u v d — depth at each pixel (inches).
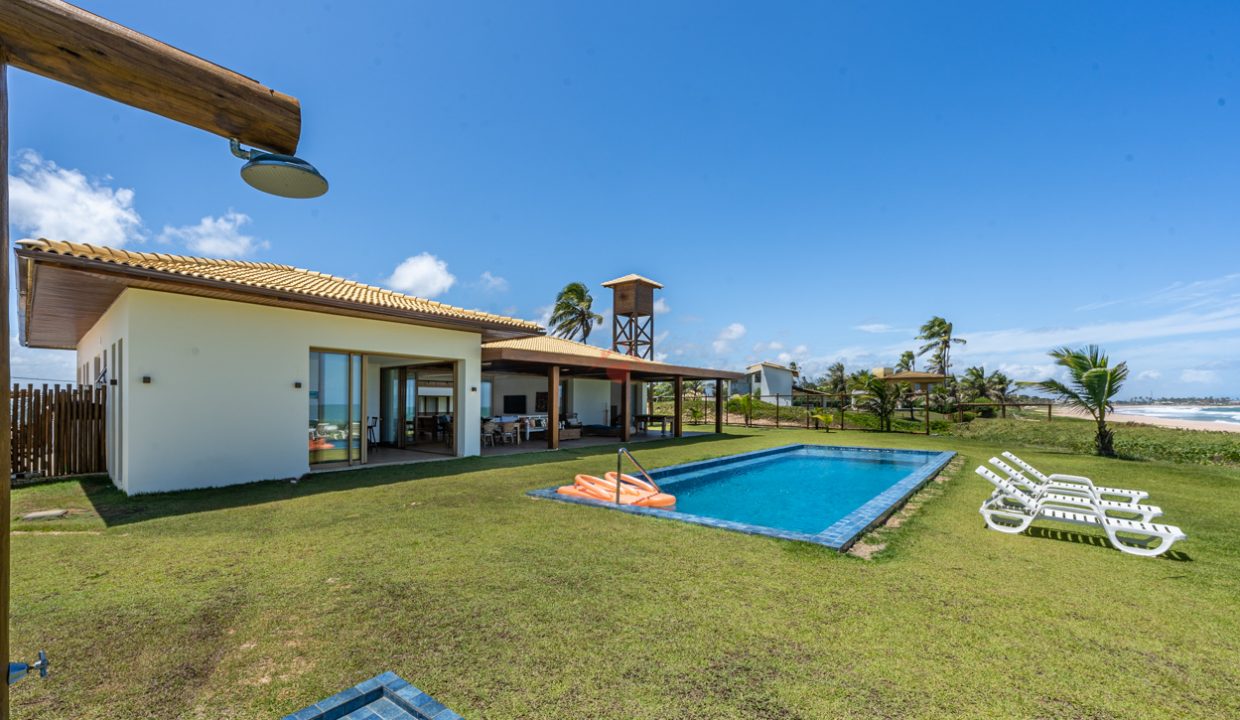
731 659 120.7
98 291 331.0
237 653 123.1
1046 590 165.0
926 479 374.0
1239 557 201.9
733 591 161.2
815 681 112.0
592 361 606.2
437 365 551.2
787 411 1156.5
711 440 730.8
